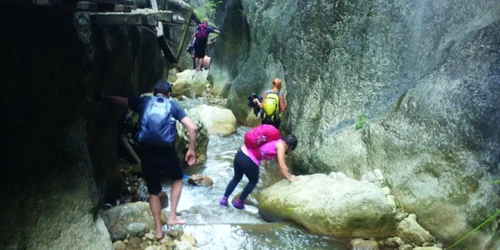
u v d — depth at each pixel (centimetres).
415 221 462
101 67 437
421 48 564
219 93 1264
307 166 681
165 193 581
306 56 756
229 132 917
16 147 323
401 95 558
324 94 699
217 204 571
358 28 654
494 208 410
